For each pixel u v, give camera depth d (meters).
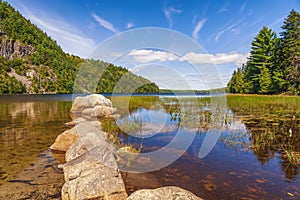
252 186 2.67
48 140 5.18
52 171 3.28
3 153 4.15
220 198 2.43
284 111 9.28
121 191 2.51
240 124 6.51
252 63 23.06
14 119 8.62
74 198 2.38
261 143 4.44
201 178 2.94
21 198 2.50
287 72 19.92
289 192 2.51
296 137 4.88
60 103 18.47
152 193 2.16
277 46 22.48
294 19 20.41
